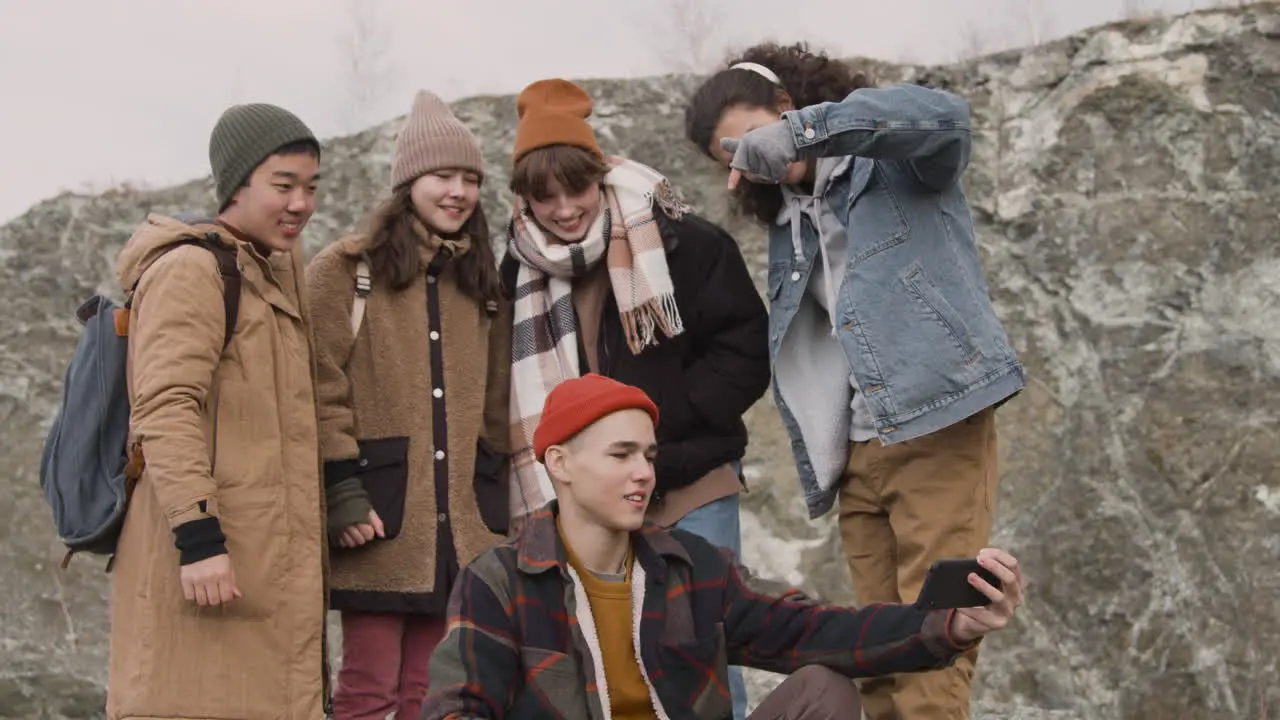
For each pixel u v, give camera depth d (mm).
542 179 3715
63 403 3252
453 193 3705
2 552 6840
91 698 6273
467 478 3664
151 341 3074
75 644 6645
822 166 3547
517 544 2637
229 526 3119
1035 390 6359
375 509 3590
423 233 3713
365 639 3637
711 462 3809
